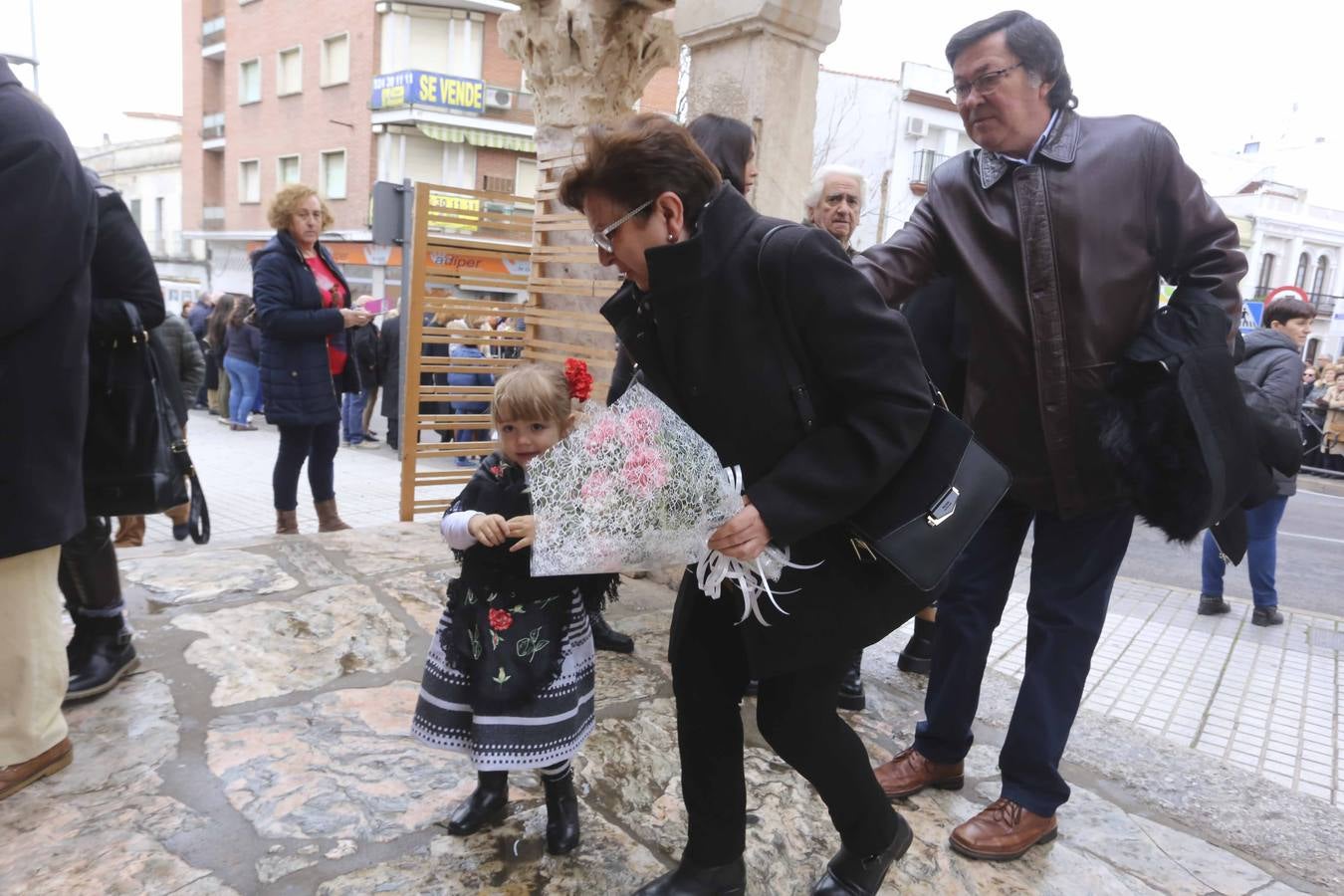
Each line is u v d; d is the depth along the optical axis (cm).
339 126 2238
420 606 348
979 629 237
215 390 1266
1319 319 3356
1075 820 236
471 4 2073
